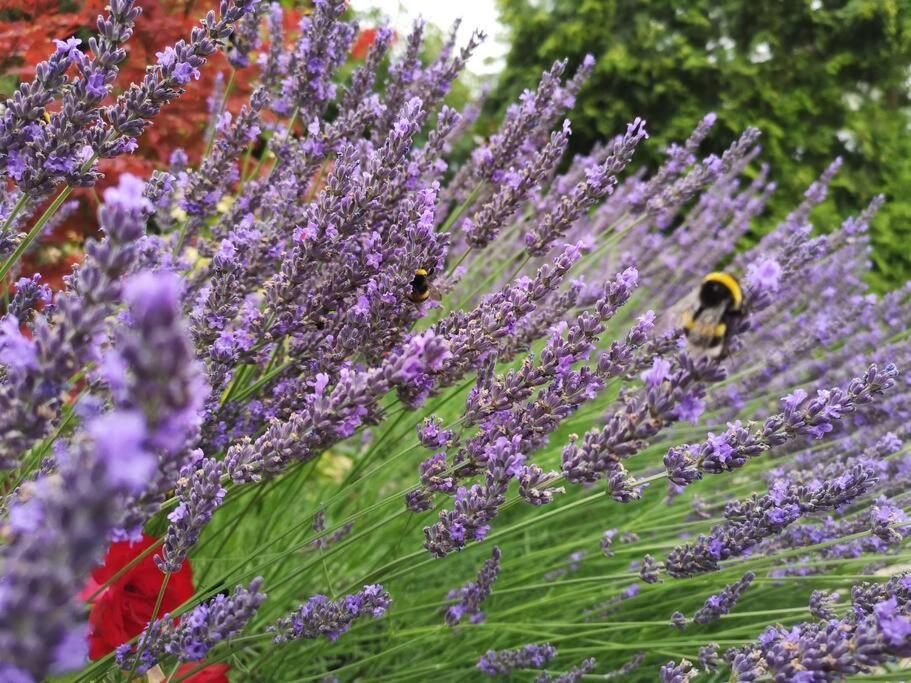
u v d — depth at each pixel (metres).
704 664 0.24
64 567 0.06
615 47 1.22
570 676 0.27
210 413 0.21
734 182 0.57
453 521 0.20
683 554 0.25
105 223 0.09
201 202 0.28
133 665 0.17
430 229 0.22
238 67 0.31
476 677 0.31
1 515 0.15
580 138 1.29
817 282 0.50
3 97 0.33
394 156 0.21
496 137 0.30
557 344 0.21
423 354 0.16
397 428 0.40
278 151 0.31
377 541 0.34
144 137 0.45
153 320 0.06
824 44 1.26
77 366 0.10
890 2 1.22
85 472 0.07
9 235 0.21
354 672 0.31
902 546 0.31
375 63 0.33
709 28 1.26
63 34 0.37
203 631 0.16
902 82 1.30
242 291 0.22
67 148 0.19
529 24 1.30
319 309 0.22
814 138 1.25
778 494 0.24
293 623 0.21
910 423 0.36
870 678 0.23
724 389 0.43
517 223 0.47
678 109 1.24
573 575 0.36
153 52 0.42
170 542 0.16
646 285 0.54
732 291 0.20
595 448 0.18
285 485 0.33
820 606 0.24
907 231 1.25
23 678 0.06
